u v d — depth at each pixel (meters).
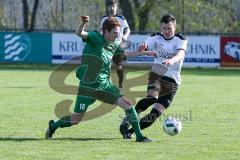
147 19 100.38
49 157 19.64
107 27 22.30
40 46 74.31
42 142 22.42
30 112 31.56
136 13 99.94
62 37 74.12
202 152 20.72
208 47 74.06
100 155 20.05
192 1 106.56
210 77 60.97
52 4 121.88
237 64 74.12
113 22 22.30
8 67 72.38
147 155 20.11
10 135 24.08
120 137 23.83
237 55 74.12
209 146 21.89
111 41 22.52
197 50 74.06
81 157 19.69
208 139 23.45
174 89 24.08
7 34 74.19
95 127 26.52
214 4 108.88
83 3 121.38
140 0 109.50
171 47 23.89
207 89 46.78
